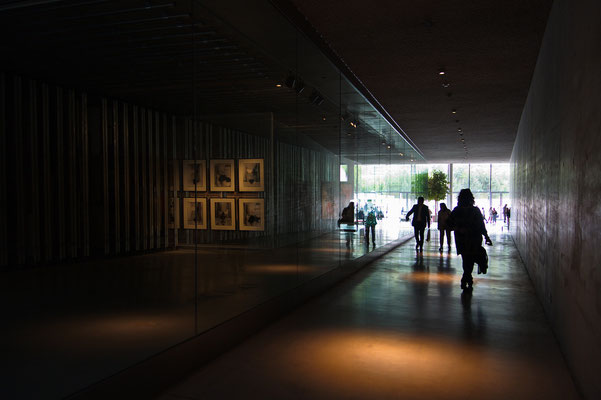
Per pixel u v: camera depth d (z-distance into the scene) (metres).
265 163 6.37
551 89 6.06
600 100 3.17
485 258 8.30
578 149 4.01
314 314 6.64
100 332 3.59
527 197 10.84
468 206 8.33
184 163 4.79
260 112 6.21
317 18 6.19
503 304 7.23
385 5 5.76
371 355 4.84
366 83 9.75
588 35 3.63
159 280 4.30
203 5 4.80
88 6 3.61
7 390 2.88
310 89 7.82
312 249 8.16
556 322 5.43
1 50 2.97
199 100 5.01
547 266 6.41
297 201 7.51
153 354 4.05
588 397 3.52
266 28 5.78
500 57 7.93
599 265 3.16
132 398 3.75
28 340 2.97
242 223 5.76
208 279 5.00
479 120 14.30
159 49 4.45
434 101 11.50
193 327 4.69
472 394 3.86
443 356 4.80
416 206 14.33
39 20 3.22
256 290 5.96
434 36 6.88
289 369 4.45
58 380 3.20
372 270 11.02
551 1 5.67
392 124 14.77
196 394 3.92
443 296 7.85
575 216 4.14
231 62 5.48
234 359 4.77
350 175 10.67
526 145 11.38
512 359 4.71
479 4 5.76
